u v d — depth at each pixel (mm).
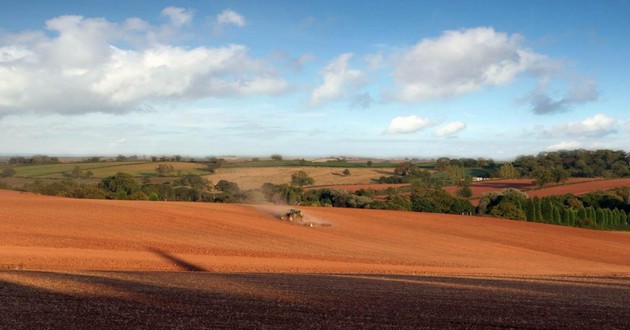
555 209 82062
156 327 11305
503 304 16031
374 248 43000
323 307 14281
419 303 15625
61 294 14984
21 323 11289
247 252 35219
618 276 32719
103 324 11406
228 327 11516
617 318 14141
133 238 38656
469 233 58625
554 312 14781
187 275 22406
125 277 20297
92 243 34812
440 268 32625
